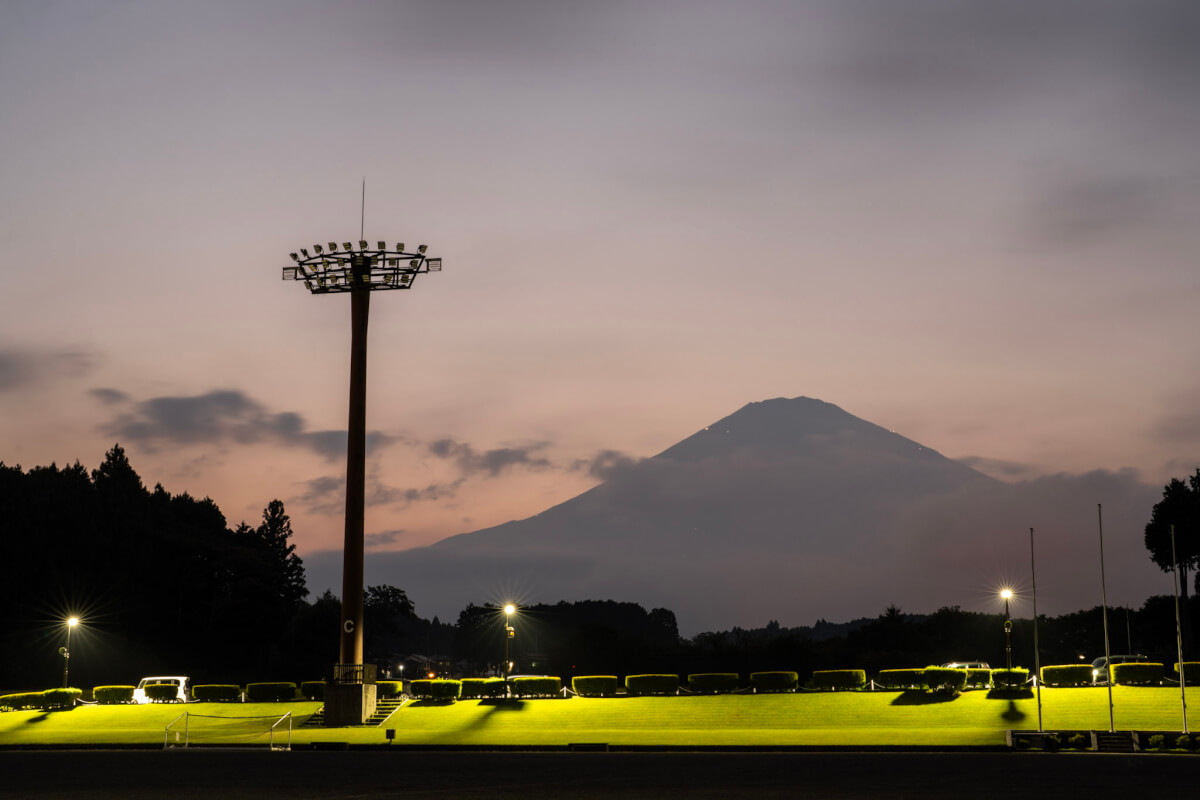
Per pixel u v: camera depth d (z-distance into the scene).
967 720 72.38
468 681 87.31
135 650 144.38
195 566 155.62
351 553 82.56
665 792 43.56
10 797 44.41
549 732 72.25
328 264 85.44
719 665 157.00
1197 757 56.38
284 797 43.34
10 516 140.25
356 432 84.06
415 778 49.16
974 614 163.00
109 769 54.81
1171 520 136.88
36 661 135.50
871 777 47.84
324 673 160.62
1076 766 51.97
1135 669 79.75
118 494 158.00
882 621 167.12
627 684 89.38
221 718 82.25
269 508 180.12
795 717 75.62
